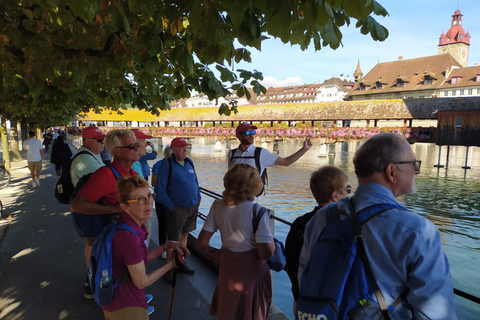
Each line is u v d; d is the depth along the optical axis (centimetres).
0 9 282
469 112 3269
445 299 103
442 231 1587
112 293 179
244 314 220
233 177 223
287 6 140
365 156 128
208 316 312
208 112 5975
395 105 4400
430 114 3962
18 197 873
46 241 531
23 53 352
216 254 236
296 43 149
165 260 447
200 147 5394
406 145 126
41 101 697
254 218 220
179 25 231
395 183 126
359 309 108
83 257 466
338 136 4388
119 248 180
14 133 1917
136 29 247
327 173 200
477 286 1039
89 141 317
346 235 119
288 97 15988
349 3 138
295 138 4650
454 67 9931
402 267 107
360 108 4700
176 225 406
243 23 167
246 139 353
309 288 120
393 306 109
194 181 416
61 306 336
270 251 217
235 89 316
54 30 282
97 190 255
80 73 300
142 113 6341
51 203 798
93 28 269
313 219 143
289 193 2211
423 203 2062
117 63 305
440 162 3769
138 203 185
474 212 1877
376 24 182
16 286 380
